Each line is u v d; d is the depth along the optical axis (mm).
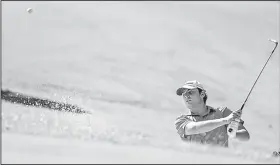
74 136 11984
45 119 18078
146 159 10250
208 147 12727
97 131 13461
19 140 10602
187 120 18484
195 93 18312
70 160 9328
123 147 11344
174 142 13062
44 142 10648
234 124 17438
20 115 16531
